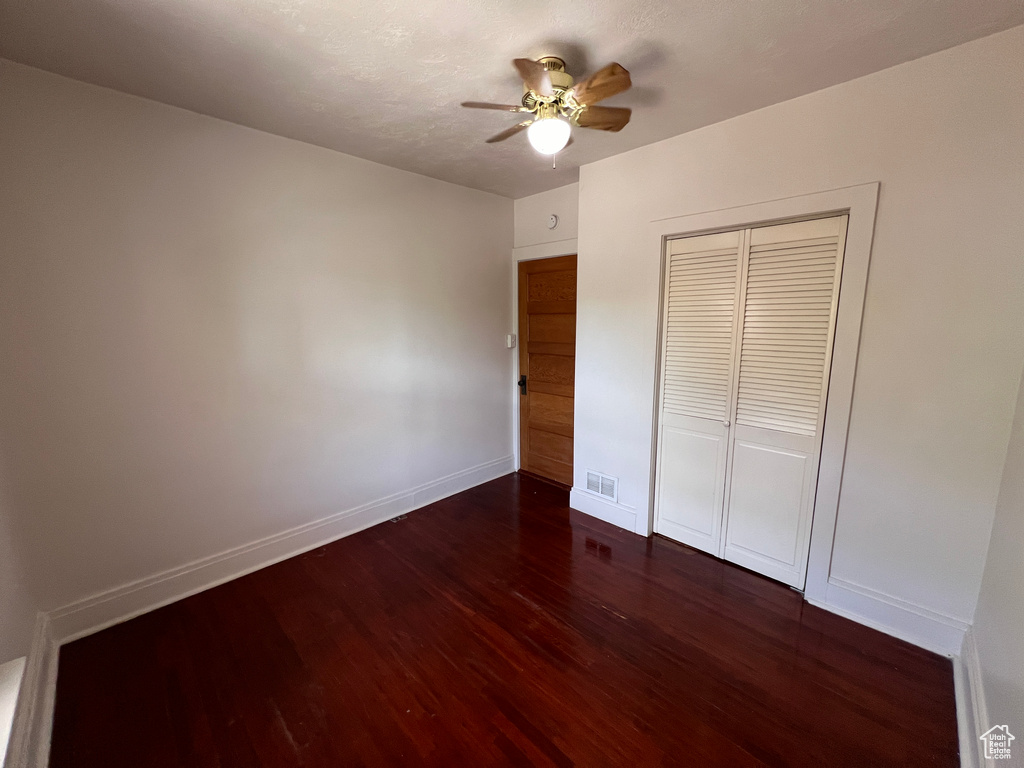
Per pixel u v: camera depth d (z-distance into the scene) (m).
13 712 1.35
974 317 1.72
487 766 1.47
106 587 2.11
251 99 2.05
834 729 1.58
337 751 1.52
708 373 2.59
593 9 1.44
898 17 1.49
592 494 3.26
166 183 2.12
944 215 1.75
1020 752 1.13
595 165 2.90
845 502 2.10
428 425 3.46
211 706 1.69
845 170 1.95
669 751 1.51
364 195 2.88
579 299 3.11
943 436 1.82
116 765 1.47
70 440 1.96
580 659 1.92
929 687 1.75
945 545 1.86
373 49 1.66
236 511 2.51
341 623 2.14
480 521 3.21
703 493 2.71
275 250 2.52
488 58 1.73
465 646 1.99
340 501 2.97
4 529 1.69
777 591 2.37
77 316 1.94
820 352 2.15
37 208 1.82
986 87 1.62
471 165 2.98
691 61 1.76
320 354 2.77
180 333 2.22
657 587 2.41
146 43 1.62
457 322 3.57
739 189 2.28
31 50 1.65
